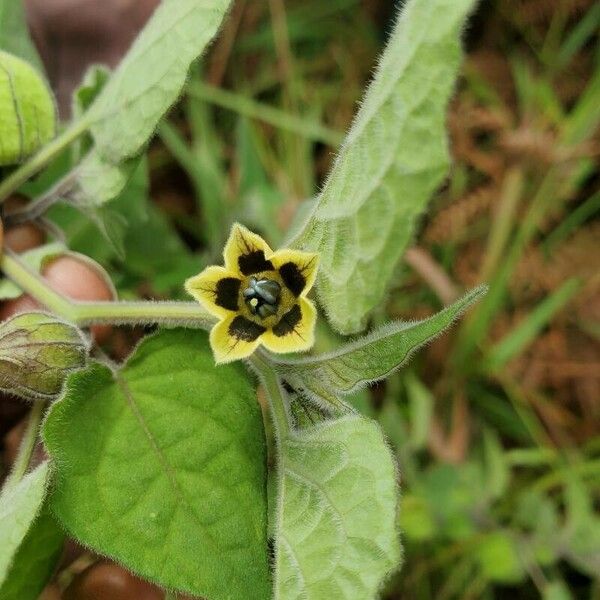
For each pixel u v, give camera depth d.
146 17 0.22
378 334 0.11
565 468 0.26
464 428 0.26
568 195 0.28
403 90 0.10
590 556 0.23
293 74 0.31
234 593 0.11
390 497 0.10
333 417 0.11
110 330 0.17
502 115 0.29
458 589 0.24
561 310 0.28
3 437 0.17
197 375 0.12
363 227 0.11
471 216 0.29
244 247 0.10
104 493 0.11
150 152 0.29
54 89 0.21
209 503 0.11
